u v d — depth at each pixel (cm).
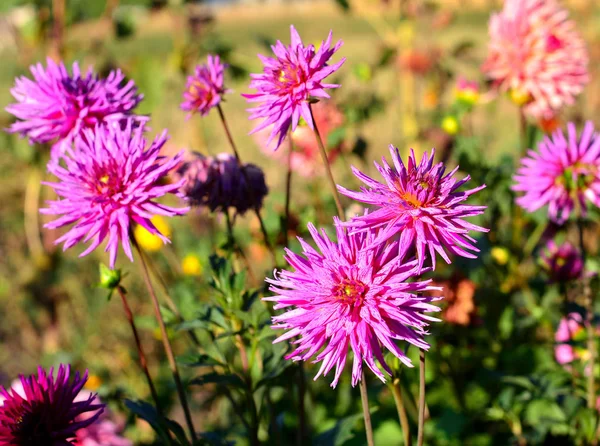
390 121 178
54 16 146
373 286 62
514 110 183
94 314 151
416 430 103
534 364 107
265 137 123
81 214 69
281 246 105
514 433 98
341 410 109
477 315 98
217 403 125
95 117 78
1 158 170
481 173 110
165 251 128
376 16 150
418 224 63
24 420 66
